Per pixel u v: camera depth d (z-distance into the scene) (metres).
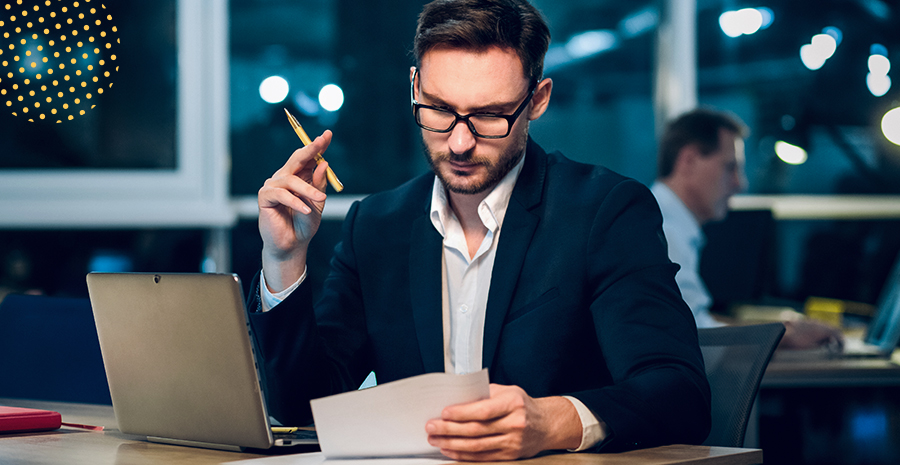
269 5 3.31
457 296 1.26
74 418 1.19
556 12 3.54
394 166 3.42
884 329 2.10
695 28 3.61
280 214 1.09
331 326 1.26
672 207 2.51
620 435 0.90
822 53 3.62
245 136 3.32
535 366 1.16
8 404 1.35
